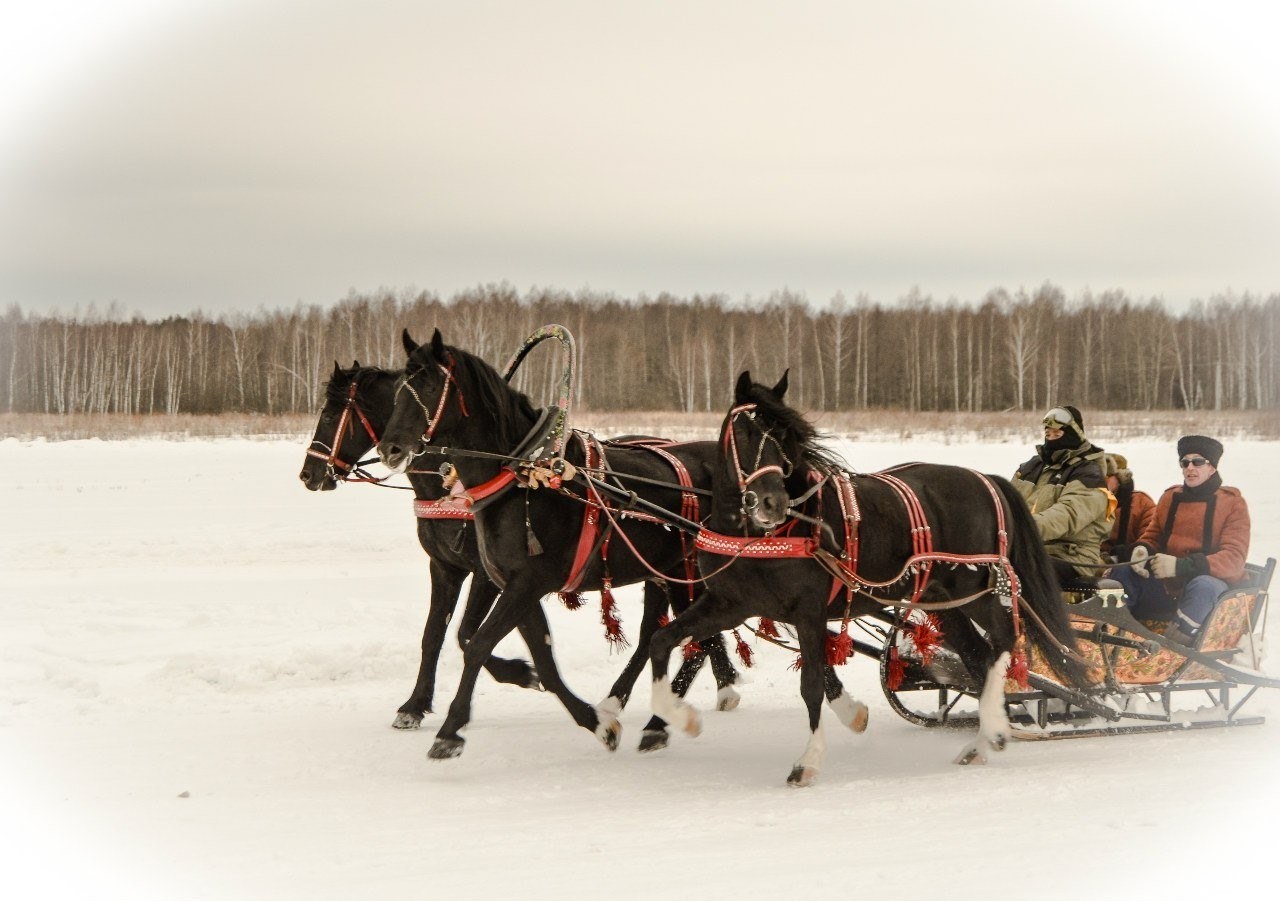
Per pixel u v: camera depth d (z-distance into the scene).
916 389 59.72
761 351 63.44
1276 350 61.97
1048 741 8.03
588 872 5.42
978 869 5.39
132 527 17.83
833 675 7.91
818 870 5.41
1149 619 8.72
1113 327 65.88
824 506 7.23
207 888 5.27
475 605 8.56
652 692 7.55
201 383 60.19
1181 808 6.27
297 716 8.69
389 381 10.03
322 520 18.92
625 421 40.03
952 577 7.68
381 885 5.27
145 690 9.29
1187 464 8.70
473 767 7.46
